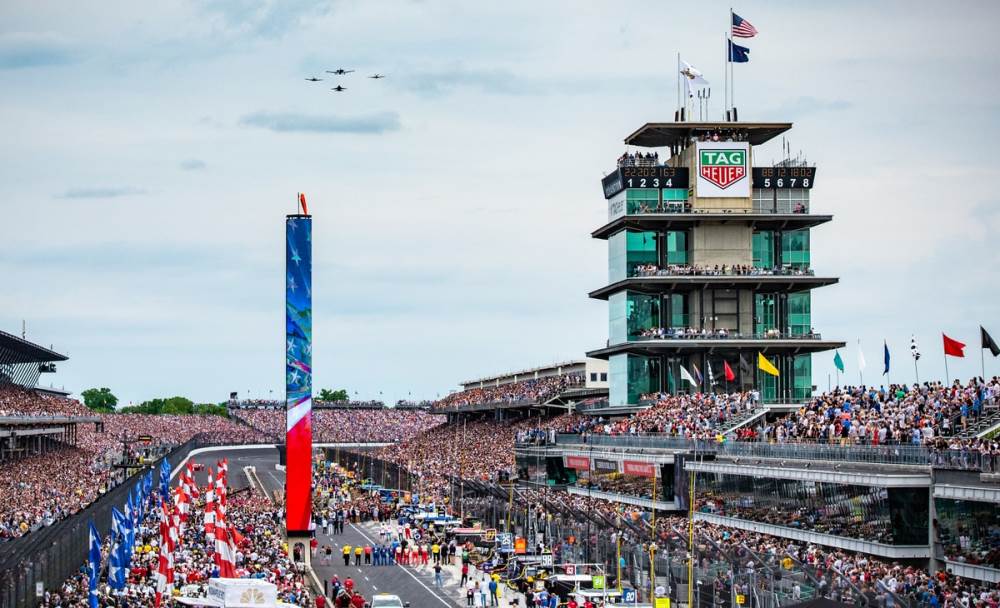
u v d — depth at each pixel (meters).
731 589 95.31
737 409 159.88
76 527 111.88
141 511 143.75
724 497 133.00
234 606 86.12
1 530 132.75
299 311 154.62
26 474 184.88
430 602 122.75
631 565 114.06
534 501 150.62
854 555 105.38
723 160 190.88
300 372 154.50
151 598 98.62
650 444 154.00
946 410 109.81
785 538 119.19
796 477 116.38
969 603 81.88
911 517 99.25
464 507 183.12
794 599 86.88
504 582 127.31
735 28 193.62
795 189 193.50
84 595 97.38
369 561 153.25
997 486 90.12
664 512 145.38
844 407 126.38
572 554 129.50
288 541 152.50
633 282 188.75
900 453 102.88
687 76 194.88
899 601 80.50
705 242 192.00
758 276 188.75
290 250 155.38
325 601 118.00
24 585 87.25
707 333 189.75
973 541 92.94
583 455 171.50
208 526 121.19
